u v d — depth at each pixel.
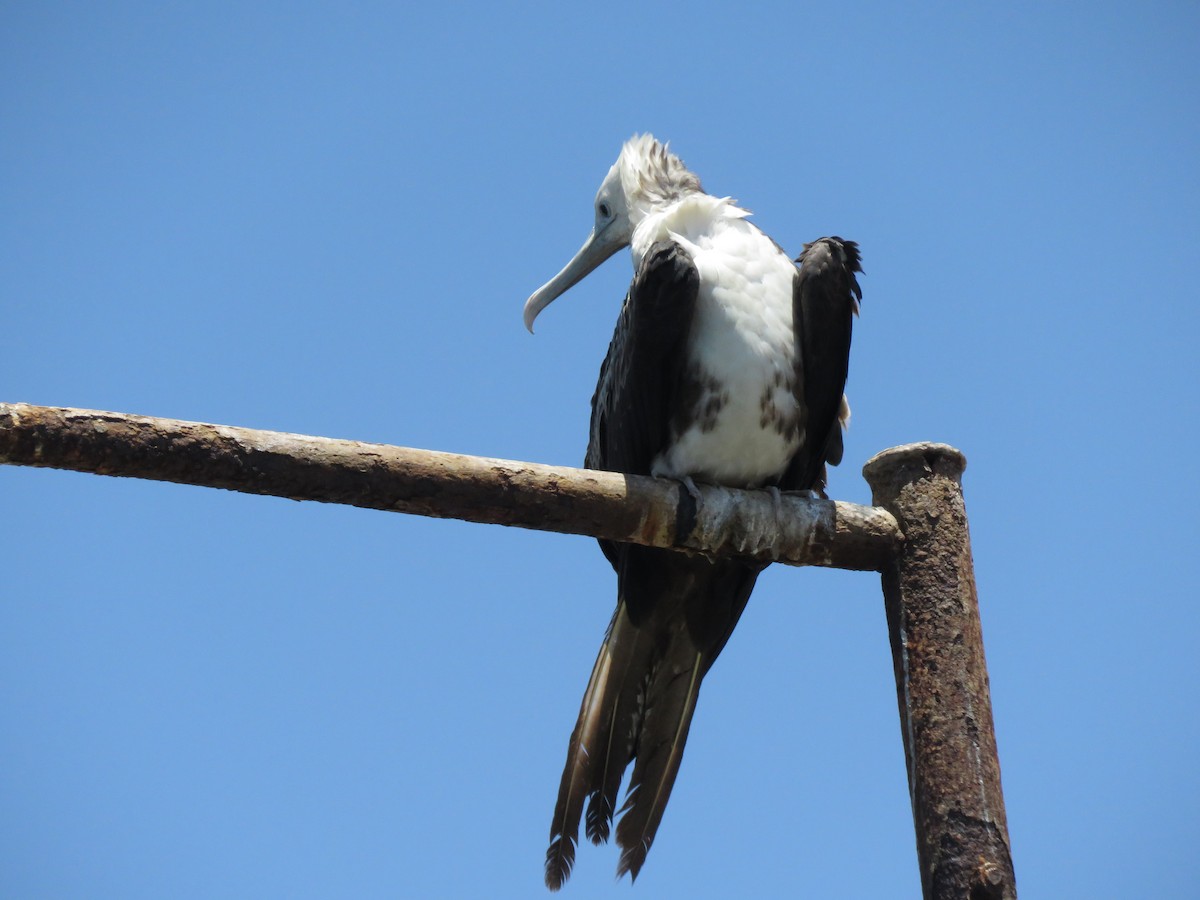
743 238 12.02
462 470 9.12
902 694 9.42
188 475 8.49
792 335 11.84
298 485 8.71
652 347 11.50
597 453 13.01
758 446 11.71
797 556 10.23
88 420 8.27
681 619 11.59
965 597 9.59
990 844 8.68
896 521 10.00
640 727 11.47
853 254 11.98
